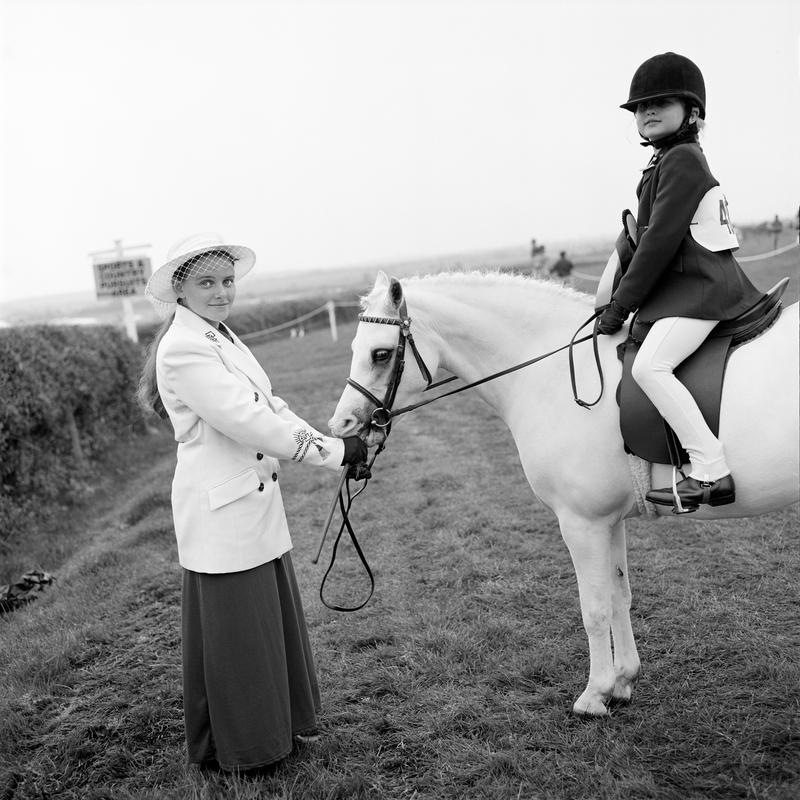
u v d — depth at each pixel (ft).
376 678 10.61
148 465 29.25
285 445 8.11
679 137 8.03
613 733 8.84
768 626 11.02
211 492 8.12
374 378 9.16
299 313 92.99
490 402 9.87
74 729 10.17
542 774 8.24
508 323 9.48
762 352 7.77
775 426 7.50
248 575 8.25
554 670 10.39
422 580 14.07
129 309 37.91
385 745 9.12
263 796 8.21
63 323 29.89
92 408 27.81
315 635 12.28
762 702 9.20
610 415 8.56
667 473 8.23
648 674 10.15
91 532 21.20
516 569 13.96
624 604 9.57
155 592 14.84
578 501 8.82
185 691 8.64
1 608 15.81
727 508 8.15
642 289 7.88
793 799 7.40
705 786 7.79
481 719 9.32
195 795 8.28
